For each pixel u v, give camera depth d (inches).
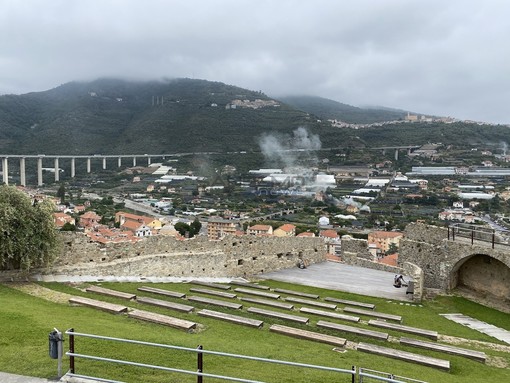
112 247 1114.1
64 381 432.1
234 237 1347.2
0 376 443.2
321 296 1158.3
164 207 7691.9
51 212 989.8
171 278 1147.9
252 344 647.1
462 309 1106.1
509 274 1160.8
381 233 4227.4
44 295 828.0
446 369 649.0
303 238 1556.3
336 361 611.8
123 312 750.5
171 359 538.3
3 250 905.5
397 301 1145.4
